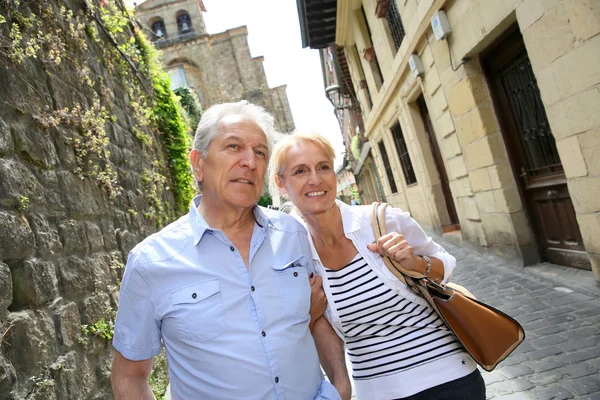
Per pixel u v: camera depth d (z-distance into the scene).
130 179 4.33
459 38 5.10
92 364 2.62
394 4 7.59
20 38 2.50
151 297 1.42
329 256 1.83
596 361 2.74
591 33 3.06
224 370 1.33
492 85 5.09
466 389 1.61
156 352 1.47
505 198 5.05
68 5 3.62
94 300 2.83
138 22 6.56
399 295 1.71
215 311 1.37
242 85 23.77
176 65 22.95
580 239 4.21
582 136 3.43
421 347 1.67
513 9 3.89
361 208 1.87
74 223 2.79
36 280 2.16
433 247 1.92
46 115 2.71
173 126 6.58
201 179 1.67
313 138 1.83
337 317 1.74
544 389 2.59
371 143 14.59
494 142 5.11
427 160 8.45
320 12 11.51
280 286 1.50
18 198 2.15
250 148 1.59
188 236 1.48
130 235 3.96
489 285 4.79
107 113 4.02
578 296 3.78
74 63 3.44
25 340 1.95
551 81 3.63
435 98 6.46
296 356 1.42
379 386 1.68
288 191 1.88
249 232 1.61
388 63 8.81
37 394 1.94
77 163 3.06
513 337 1.66
